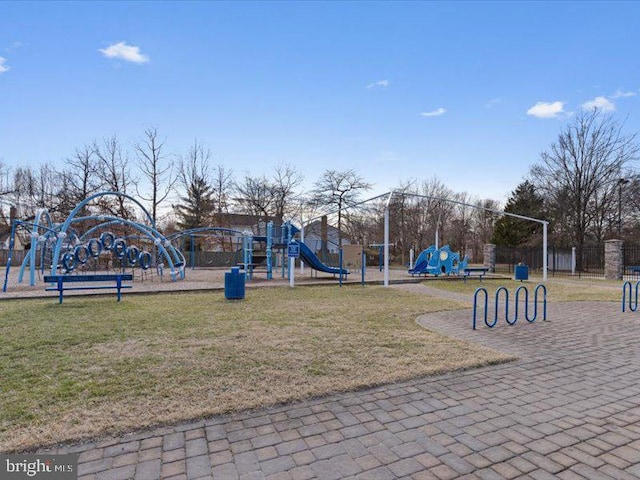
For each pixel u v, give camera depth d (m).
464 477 2.57
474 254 45.91
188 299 10.81
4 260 32.69
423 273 21.75
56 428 3.08
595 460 2.79
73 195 31.62
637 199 30.77
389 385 4.22
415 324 7.45
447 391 4.08
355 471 2.62
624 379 4.55
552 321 8.17
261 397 3.73
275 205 40.75
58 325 7.01
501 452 2.88
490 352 5.45
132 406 3.51
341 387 4.03
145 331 6.53
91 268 23.56
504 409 3.65
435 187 45.62
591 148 30.69
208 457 2.78
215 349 5.40
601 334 6.93
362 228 42.38
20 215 35.22
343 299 11.12
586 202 30.97
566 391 4.14
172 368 4.57
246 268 18.23
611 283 18.69
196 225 37.88
